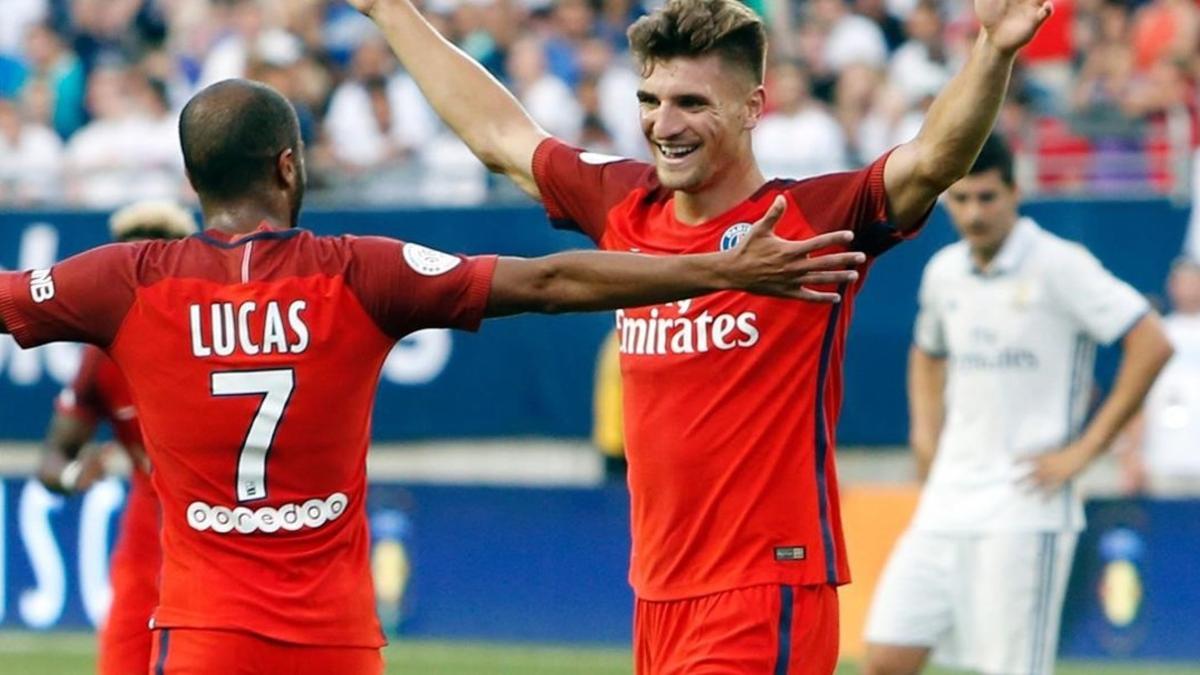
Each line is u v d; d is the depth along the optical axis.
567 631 21.27
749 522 9.49
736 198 9.63
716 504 9.54
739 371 9.50
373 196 25.73
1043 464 13.62
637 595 9.88
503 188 25.38
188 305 8.75
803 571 9.48
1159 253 21.59
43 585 22.03
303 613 8.82
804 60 26.98
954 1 27.53
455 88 10.67
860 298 22.41
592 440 23.39
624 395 9.91
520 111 10.62
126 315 8.81
